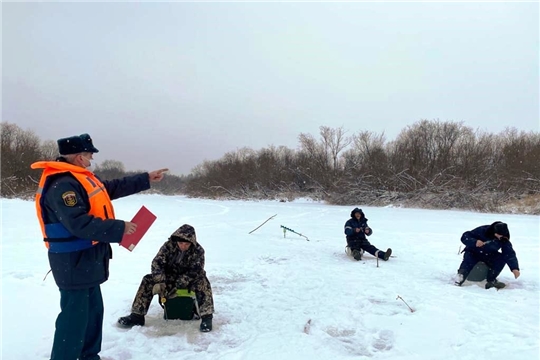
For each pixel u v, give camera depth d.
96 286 3.57
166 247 4.76
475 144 32.19
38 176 31.03
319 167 39.06
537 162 27.09
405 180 29.64
